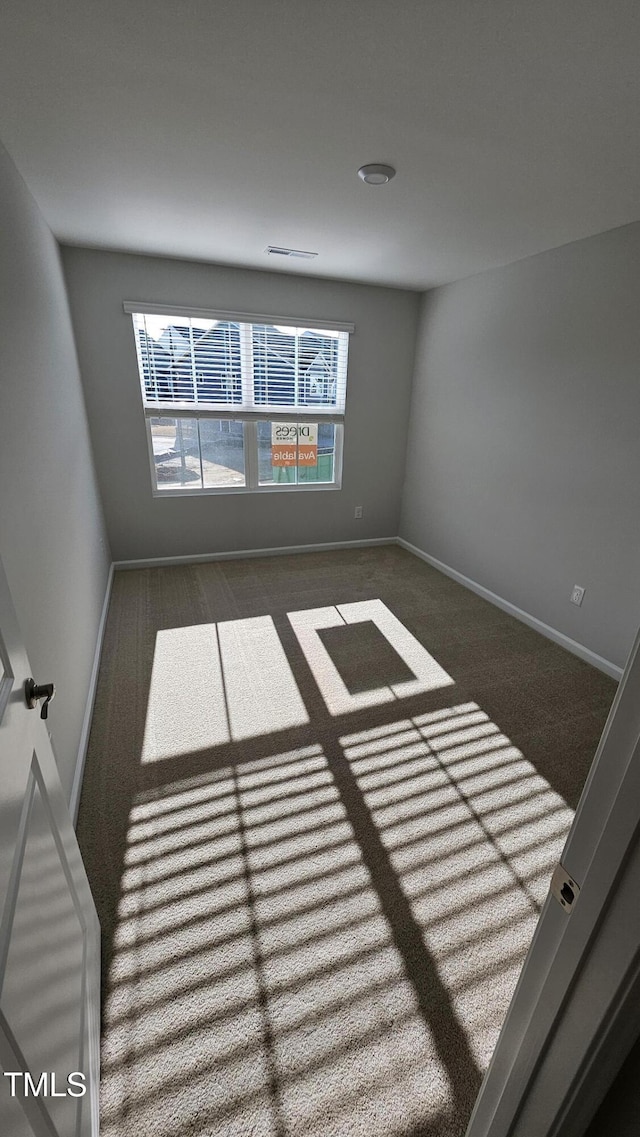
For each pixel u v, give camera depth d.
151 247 2.99
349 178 1.93
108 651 2.78
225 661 2.70
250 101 1.43
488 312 3.33
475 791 1.87
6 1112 0.53
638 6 1.02
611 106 1.39
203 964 1.27
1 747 0.69
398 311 4.06
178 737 2.10
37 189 2.08
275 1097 1.04
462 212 2.25
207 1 1.05
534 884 1.52
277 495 4.27
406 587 3.82
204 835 1.65
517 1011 0.66
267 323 3.66
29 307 1.91
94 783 1.85
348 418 4.25
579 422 2.71
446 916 1.42
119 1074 1.06
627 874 0.45
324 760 2.00
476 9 1.05
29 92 1.39
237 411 3.88
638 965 0.46
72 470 2.48
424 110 1.45
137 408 3.58
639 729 0.42
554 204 2.11
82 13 1.09
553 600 3.03
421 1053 1.12
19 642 0.87
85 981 1.04
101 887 1.46
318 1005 1.20
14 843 0.68
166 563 4.09
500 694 2.48
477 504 3.64
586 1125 0.60
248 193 2.10
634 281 2.32
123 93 1.40
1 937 0.59
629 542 2.50
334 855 1.59
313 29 1.13
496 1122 0.74
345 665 2.70
